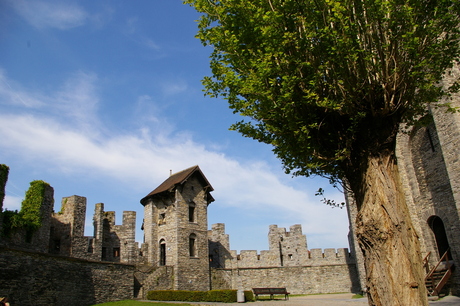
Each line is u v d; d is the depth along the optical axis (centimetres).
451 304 1744
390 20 977
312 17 1044
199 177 3862
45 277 2077
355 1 1007
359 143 1086
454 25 1041
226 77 1131
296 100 1096
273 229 4250
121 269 2731
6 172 2630
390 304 923
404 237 965
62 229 3397
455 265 2041
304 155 1166
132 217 3788
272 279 3912
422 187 2339
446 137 2005
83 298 2333
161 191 3653
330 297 3077
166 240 3516
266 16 1025
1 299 1412
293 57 1050
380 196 1006
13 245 2673
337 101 1066
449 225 2109
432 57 1040
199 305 2327
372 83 1014
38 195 2991
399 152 2494
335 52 1000
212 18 1228
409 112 1168
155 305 2312
